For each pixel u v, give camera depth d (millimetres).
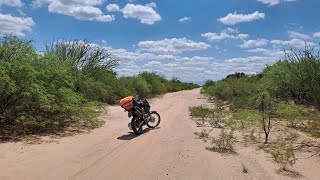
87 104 12781
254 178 6512
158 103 25281
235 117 12234
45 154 7965
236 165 7355
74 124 12273
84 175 6543
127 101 11117
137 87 30656
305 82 12469
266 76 18016
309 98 14352
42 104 10297
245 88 22750
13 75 9844
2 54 10055
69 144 9148
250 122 11422
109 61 19031
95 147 8922
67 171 6746
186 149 8852
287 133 10672
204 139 10172
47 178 6297
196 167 7203
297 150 8664
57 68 11508
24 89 9969
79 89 15578
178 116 16172
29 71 10086
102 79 19297
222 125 12953
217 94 27750
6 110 10258
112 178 6422
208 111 15406
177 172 6863
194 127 12547
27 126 10648
